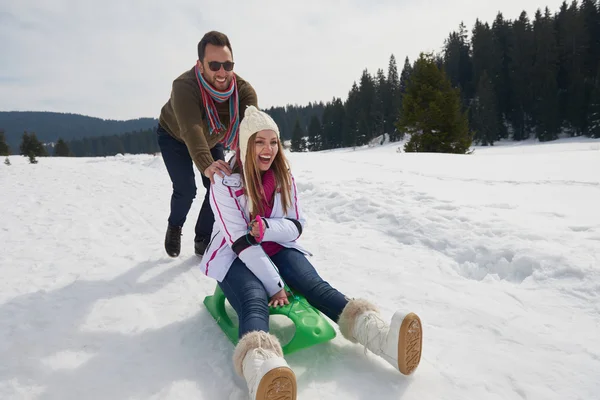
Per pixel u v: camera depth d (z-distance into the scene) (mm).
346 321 1854
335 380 1786
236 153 2279
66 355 2055
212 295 2633
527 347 2002
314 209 5156
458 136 24391
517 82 52250
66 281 2990
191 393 1755
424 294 2631
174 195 3199
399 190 5441
